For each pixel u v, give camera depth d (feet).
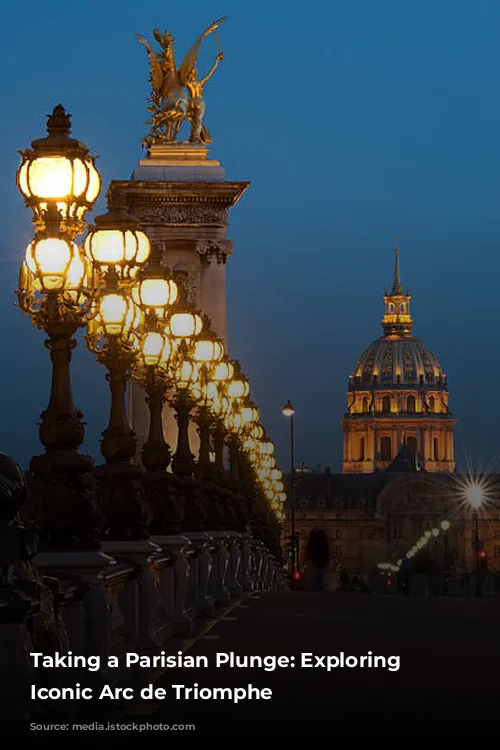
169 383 77.51
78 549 49.06
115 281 62.18
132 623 60.70
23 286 53.42
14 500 34.81
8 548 35.22
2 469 34.86
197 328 91.81
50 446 50.03
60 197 52.26
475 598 140.26
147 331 76.23
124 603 60.54
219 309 236.22
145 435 226.17
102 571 50.26
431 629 91.81
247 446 161.68
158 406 77.30
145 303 74.74
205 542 92.43
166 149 238.68
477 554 396.57
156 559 68.28
